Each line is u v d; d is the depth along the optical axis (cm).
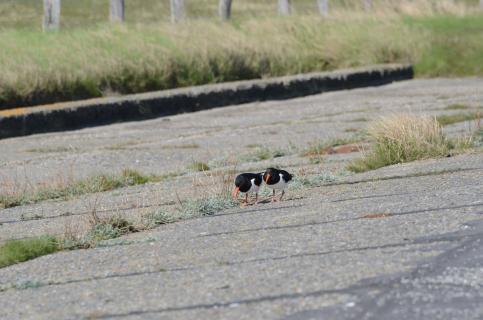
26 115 5212
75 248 2359
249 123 5247
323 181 3034
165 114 5934
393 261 1814
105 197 3181
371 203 2489
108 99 5781
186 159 4006
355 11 8869
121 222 2542
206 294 1716
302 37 7856
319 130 4694
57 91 5866
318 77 6894
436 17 8725
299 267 1836
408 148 3366
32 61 5994
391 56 7888
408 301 1567
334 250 1956
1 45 6291
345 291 1644
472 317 1484
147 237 2347
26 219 2900
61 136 5084
